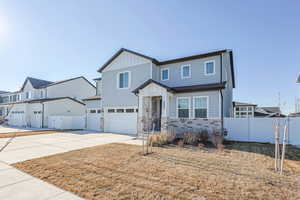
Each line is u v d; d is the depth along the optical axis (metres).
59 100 23.06
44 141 10.47
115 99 16.16
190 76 13.36
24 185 3.92
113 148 8.23
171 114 12.87
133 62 15.27
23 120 23.91
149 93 12.41
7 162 5.78
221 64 12.16
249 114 22.98
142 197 3.33
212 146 8.97
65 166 5.31
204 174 4.60
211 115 11.45
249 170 4.96
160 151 7.55
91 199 3.27
